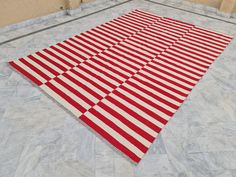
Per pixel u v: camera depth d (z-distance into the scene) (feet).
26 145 6.93
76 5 16.43
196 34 14.60
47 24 14.76
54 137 7.25
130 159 6.71
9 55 11.30
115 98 9.02
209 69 11.10
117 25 15.35
